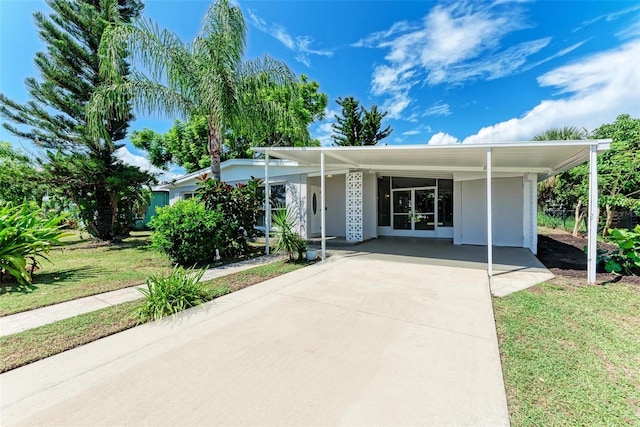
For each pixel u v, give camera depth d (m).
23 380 2.47
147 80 8.40
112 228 11.99
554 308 4.05
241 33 8.81
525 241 9.17
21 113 10.40
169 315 3.87
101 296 4.75
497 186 9.71
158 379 2.48
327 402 2.18
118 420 2.01
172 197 16.22
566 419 2.01
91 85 11.16
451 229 12.35
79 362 2.75
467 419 2.01
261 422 1.99
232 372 2.58
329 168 11.59
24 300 4.50
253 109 9.30
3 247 5.38
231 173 13.71
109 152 11.72
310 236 12.34
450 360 2.75
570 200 13.46
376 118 25.64
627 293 4.67
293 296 4.68
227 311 4.04
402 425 1.96
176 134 22.23
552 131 16.30
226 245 8.09
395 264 7.07
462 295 4.66
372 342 3.12
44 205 10.88
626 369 2.60
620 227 10.66
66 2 10.59
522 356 2.81
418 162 8.98
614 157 9.52
